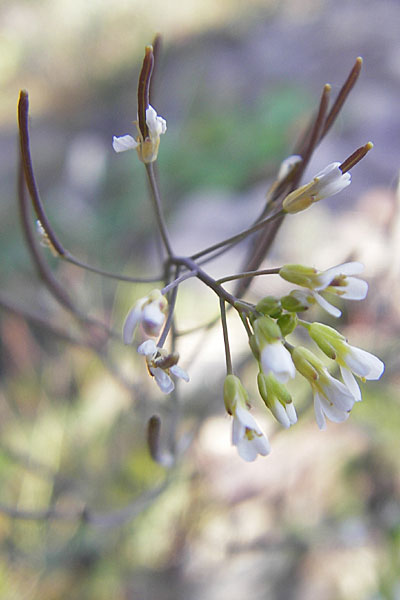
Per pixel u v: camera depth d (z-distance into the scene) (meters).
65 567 0.10
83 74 0.32
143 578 0.10
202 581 0.10
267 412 0.10
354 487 0.10
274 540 0.10
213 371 0.11
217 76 0.28
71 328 0.10
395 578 0.09
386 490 0.10
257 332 0.05
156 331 0.05
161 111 0.26
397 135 0.19
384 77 0.25
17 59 0.35
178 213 0.17
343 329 0.11
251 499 0.10
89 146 0.23
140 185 0.18
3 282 0.14
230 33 0.33
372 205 0.13
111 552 0.10
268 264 0.13
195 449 0.10
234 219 0.16
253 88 0.26
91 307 0.12
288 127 0.19
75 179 0.20
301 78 0.27
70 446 0.11
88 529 0.10
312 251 0.13
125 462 0.10
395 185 0.12
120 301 0.12
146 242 0.16
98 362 0.11
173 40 0.34
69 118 0.29
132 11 0.35
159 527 0.10
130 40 0.34
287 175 0.06
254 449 0.05
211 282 0.05
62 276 0.12
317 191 0.05
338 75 0.26
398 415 0.10
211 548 0.10
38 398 0.11
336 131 0.19
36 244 0.07
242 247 0.14
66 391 0.11
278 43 0.31
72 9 0.35
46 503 0.10
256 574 0.10
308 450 0.10
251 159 0.19
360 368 0.05
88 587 0.10
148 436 0.06
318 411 0.05
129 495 0.10
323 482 0.10
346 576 0.10
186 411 0.11
